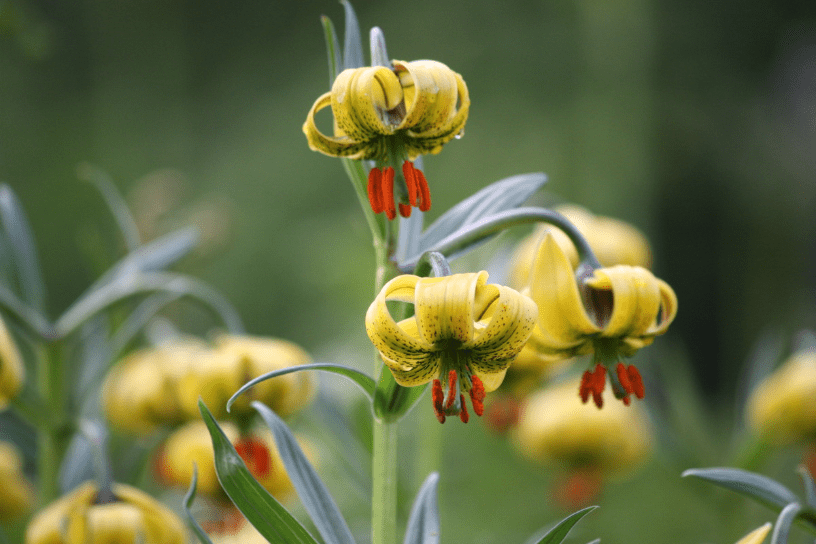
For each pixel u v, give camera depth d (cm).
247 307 361
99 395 104
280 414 94
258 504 81
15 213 99
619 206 328
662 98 361
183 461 98
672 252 381
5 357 89
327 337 252
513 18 371
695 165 368
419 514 84
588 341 83
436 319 78
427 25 384
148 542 89
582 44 350
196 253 147
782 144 379
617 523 190
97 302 99
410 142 81
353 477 101
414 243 84
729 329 381
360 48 84
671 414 126
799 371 105
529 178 85
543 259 82
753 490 82
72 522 88
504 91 350
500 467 189
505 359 79
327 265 256
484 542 142
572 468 132
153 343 106
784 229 373
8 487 102
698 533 188
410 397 82
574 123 336
